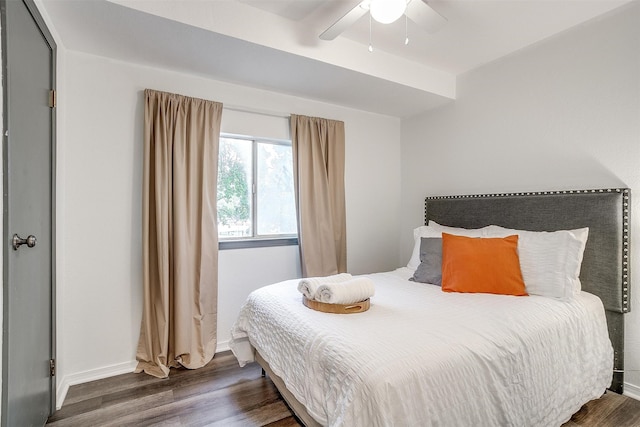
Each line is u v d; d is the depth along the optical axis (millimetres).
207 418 1744
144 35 1860
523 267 2018
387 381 1065
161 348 2221
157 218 2217
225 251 2617
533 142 2371
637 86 1865
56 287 1842
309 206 2920
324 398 1237
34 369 1471
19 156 1270
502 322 1501
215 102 2479
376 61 2438
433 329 1404
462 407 1178
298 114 2904
